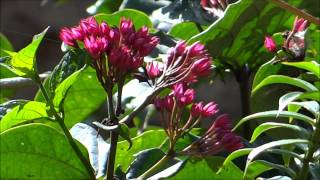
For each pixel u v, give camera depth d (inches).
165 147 25.2
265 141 27.0
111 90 21.7
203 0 28.2
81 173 22.5
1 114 23.0
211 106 22.7
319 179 22.8
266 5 27.9
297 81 22.0
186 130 22.5
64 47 28.1
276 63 25.9
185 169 24.4
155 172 23.9
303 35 24.2
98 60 21.7
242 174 24.3
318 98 21.8
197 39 27.0
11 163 22.2
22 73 22.2
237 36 28.8
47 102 22.0
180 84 22.5
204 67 22.3
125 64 21.5
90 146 24.0
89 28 22.2
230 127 22.7
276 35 27.7
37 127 22.1
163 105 22.4
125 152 25.6
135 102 28.6
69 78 21.5
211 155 23.9
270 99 28.0
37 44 21.5
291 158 25.7
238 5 27.2
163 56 27.2
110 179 22.2
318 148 23.7
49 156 22.3
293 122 26.8
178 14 29.2
